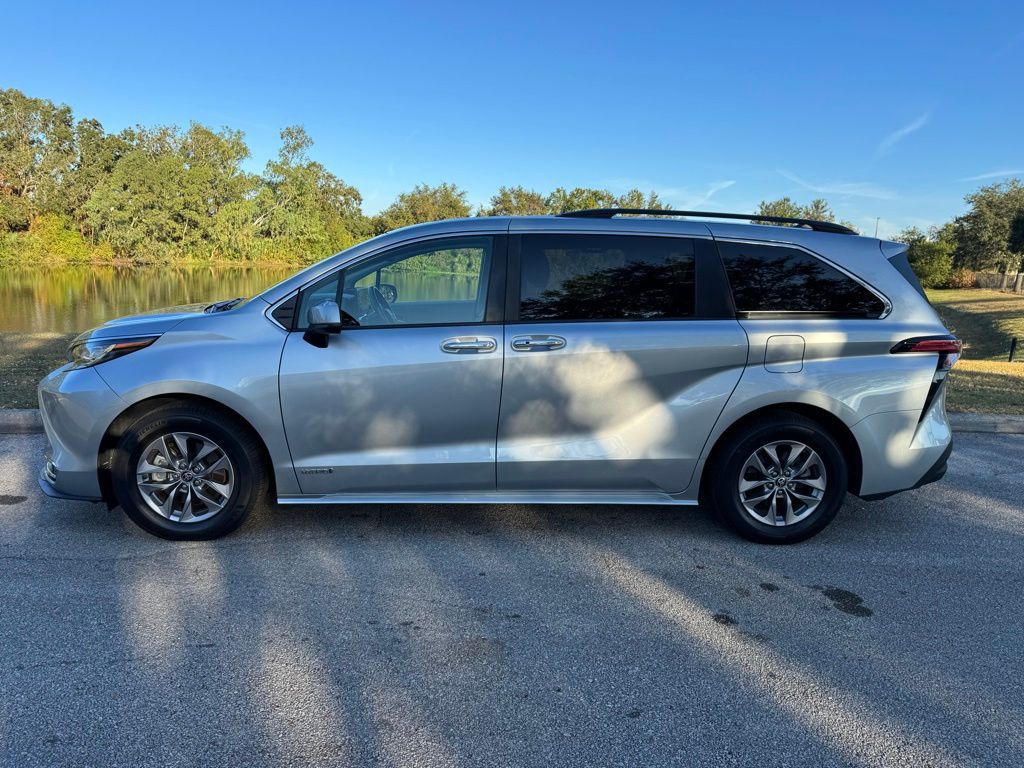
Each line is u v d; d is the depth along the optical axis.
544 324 3.67
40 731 2.28
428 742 2.27
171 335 3.63
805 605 3.25
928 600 3.32
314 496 3.74
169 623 2.97
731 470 3.79
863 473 3.81
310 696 2.49
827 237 3.88
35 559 3.55
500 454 3.70
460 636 2.92
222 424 3.61
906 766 2.20
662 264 3.76
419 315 3.73
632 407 3.70
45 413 3.71
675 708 2.47
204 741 2.24
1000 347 24.70
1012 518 4.40
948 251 66.06
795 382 3.68
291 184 61.62
